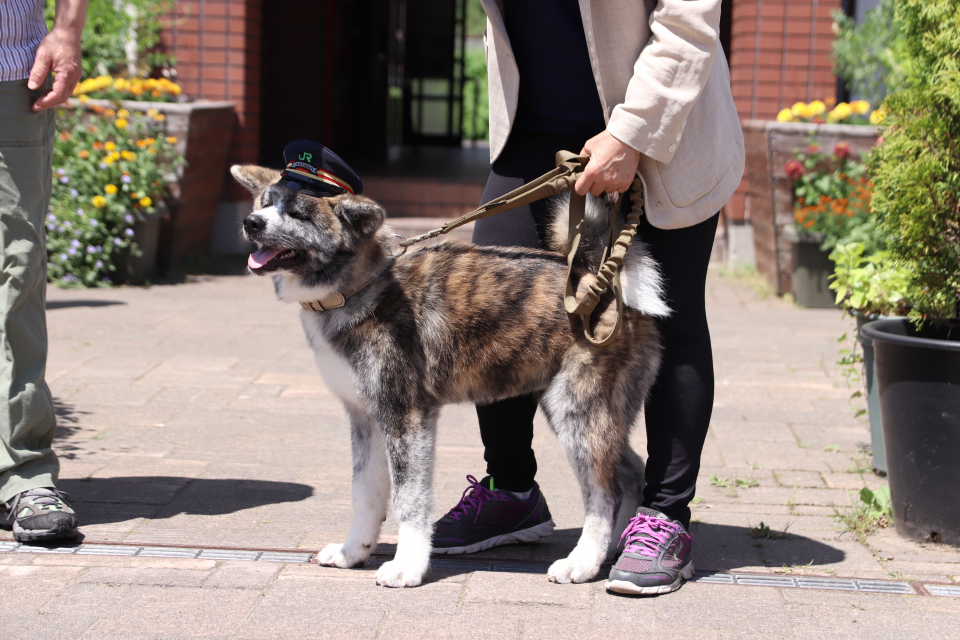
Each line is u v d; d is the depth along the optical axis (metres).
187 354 5.84
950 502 3.19
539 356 2.86
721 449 4.31
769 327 6.81
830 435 4.53
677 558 2.86
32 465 3.30
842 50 8.09
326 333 2.85
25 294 3.25
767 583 2.92
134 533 3.23
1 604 2.67
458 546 3.15
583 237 2.85
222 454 4.12
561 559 2.98
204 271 8.68
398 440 2.84
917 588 2.89
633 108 2.64
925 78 3.33
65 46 3.19
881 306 4.09
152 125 8.12
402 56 16.08
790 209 7.66
